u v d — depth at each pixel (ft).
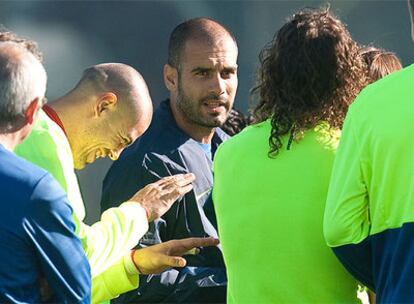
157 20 123.54
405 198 42.29
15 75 42.88
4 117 42.98
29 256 42.98
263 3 118.62
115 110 51.83
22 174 42.91
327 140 45.68
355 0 116.98
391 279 42.37
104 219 49.75
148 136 57.00
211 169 57.47
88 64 123.34
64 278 43.70
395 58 53.72
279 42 46.57
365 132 43.27
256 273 45.73
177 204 55.11
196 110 57.21
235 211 46.44
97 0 124.57
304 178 45.37
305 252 45.03
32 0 124.77
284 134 46.01
